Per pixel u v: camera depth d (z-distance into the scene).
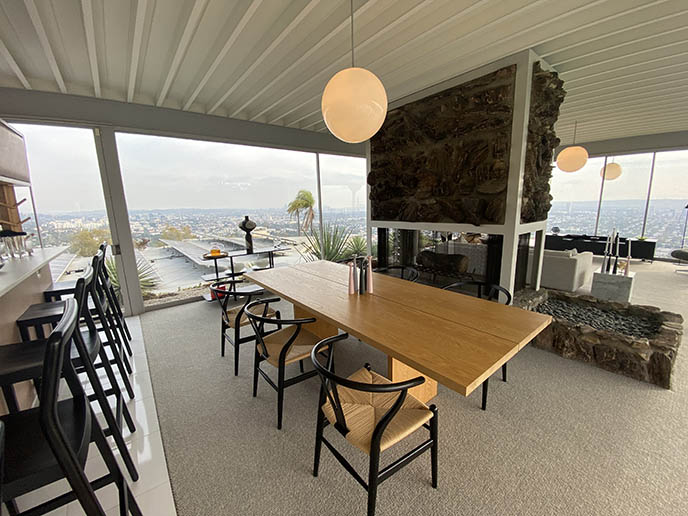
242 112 4.39
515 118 2.80
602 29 2.37
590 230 7.54
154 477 1.52
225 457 1.64
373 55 2.70
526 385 2.20
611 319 3.04
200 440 1.76
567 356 2.57
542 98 2.92
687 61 2.88
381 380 1.58
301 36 2.42
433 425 1.35
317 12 2.17
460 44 2.66
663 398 2.02
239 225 4.35
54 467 0.89
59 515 1.35
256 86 3.38
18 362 1.26
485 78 2.96
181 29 2.19
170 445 1.73
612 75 3.25
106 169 3.46
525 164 2.93
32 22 1.97
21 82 2.86
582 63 2.99
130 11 2.02
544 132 3.11
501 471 1.50
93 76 2.74
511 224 2.96
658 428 1.75
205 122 4.07
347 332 1.61
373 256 4.97
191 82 3.24
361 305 1.94
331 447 1.38
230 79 3.19
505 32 2.43
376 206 4.55
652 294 4.33
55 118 3.11
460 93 3.19
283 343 2.05
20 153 2.76
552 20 2.20
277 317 2.34
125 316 3.76
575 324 2.62
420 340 1.43
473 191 3.21
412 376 1.96
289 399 2.13
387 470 1.22
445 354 1.29
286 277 2.71
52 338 0.77
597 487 1.40
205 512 1.34
